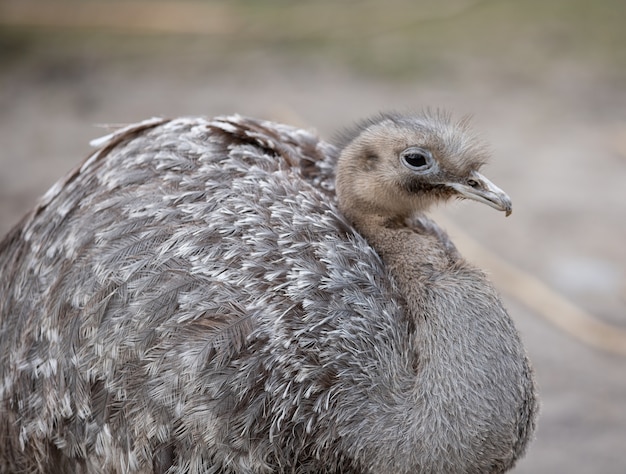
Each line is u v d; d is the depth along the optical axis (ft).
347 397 29.91
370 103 93.09
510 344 30.07
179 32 113.80
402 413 29.58
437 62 103.96
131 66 104.53
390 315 30.91
